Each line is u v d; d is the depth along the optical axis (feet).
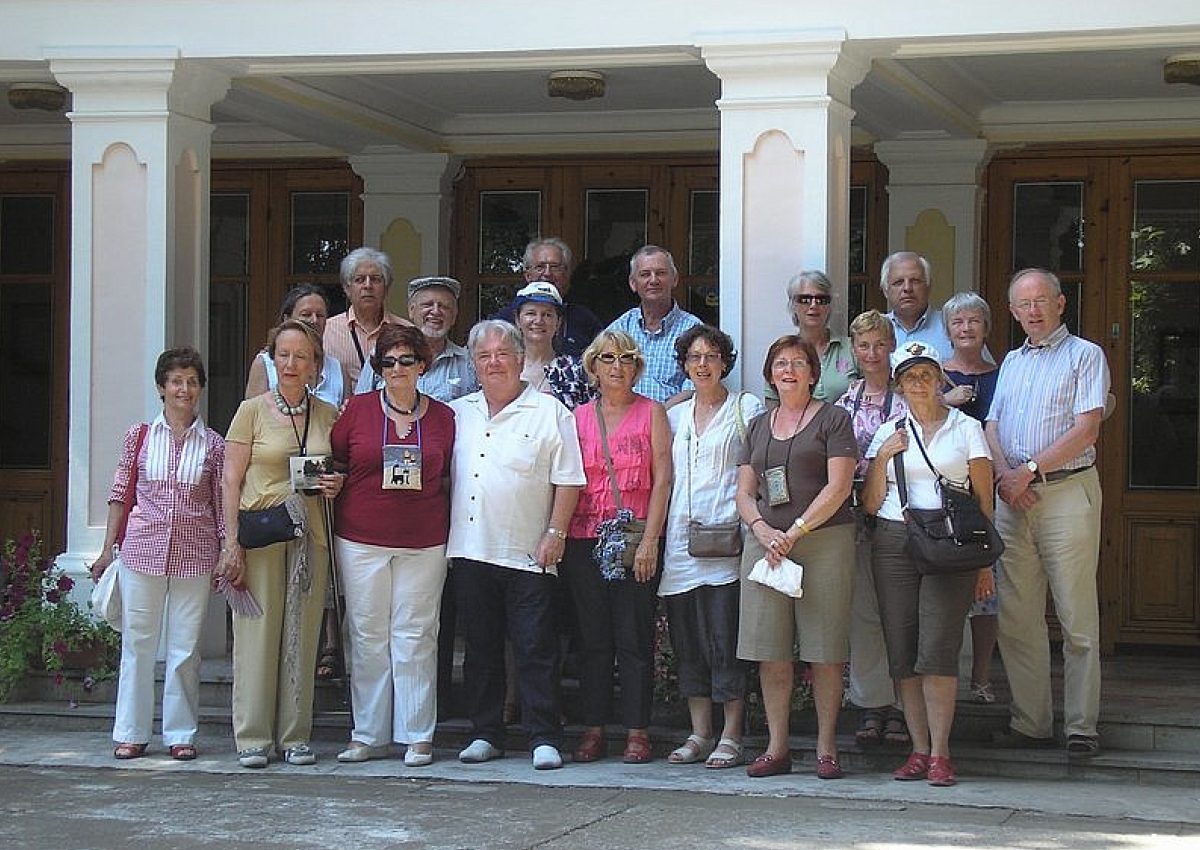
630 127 35.32
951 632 22.48
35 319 37.93
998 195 34.17
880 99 30.01
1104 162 33.58
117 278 27.86
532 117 35.45
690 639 24.09
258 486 23.90
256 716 24.12
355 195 36.73
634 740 24.27
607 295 35.81
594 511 24.06
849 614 23.03
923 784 22.93
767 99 25.68
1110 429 33.65
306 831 20.16
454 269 36.35
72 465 27.99
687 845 19.36
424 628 24.20
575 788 22.70
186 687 24.77
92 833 20.06
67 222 37.65
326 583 24.41
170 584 24.72
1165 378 33.47
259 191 37.09
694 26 25.99
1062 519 23.25
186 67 27.76
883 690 23.89
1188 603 33.32
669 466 23.94
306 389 24.23
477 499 24.00
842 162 26.30
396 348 23.79
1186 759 23.43
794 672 25.05
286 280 37.06
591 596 24.27
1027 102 33.17
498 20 26.68
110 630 27.12
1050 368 23.41
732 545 23.44
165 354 24.81
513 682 25.62
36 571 27.91
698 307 35.47
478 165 36.17
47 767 24.20
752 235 25.85
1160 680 28.66
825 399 24.57
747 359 25.89
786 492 22.75
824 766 23.20
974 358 24.91
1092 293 33.73
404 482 23.80
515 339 24.02
